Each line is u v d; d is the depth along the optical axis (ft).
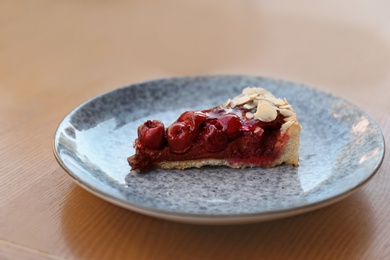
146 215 1.42
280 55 2.37
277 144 1.63
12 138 1.73
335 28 2.68
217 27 2.65
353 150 1.61
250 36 2.56
